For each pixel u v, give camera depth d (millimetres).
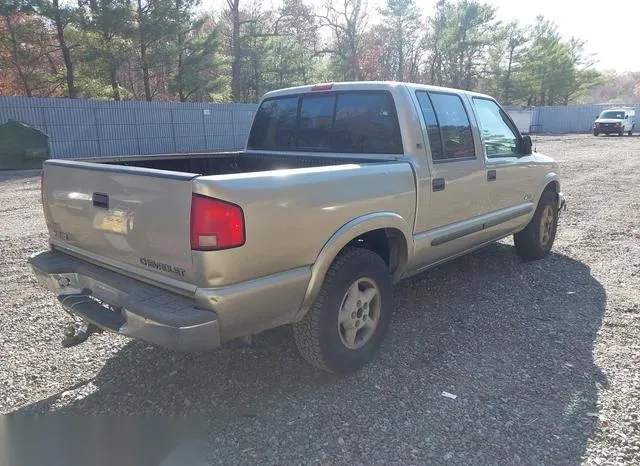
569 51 56688
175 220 2594
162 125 23766
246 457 2562
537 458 2531
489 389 3162
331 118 4320
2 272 5590
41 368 3467
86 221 3174
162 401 3082
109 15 26125
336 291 3125
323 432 2752
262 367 3465
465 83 54469
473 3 50062
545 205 5801
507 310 4426
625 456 2543
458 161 4246
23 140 17875
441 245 4145
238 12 38844
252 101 40406
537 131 46781
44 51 28031
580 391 3135
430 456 2551
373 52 50688
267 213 2684
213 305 2539
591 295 4789
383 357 3582
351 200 3178
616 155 20672
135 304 2625
